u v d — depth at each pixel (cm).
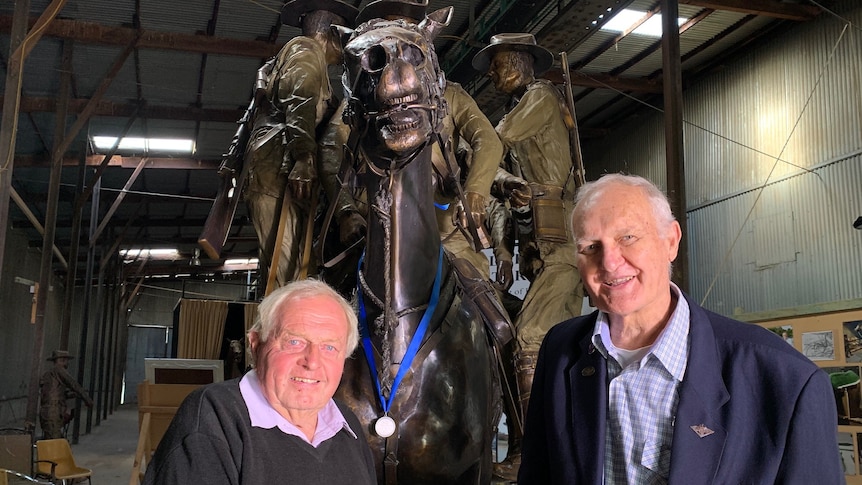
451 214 305
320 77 354
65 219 1906
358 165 243
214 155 1518
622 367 170
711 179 1207
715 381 153
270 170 347
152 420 504
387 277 238
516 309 411
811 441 142
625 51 1177
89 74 1112
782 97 1069
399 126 220
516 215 431
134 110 1222
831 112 986
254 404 172
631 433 162
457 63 1039
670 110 743
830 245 974
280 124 355
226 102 1255
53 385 1047
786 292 1041
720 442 147
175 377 517
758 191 1103
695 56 1198
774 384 149
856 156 945
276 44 1032
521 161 436
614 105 1416
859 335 368
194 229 2211
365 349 241
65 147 973
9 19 911
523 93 475
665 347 159
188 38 994
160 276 3081
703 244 1218
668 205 168
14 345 1698
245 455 163
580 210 168
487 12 1021
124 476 920
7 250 1631
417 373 237
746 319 448
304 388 171
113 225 2002
